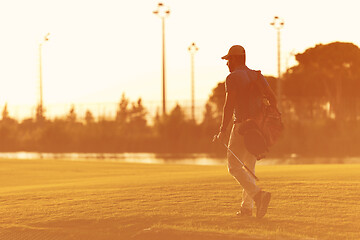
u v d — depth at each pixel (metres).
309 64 107.94
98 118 104.56
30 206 15.41
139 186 18.81
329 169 24.78
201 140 87.94
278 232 11.17
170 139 90.69
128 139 95.62
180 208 13.91
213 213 13.23
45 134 103.94
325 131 84.38
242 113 12.48
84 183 22.73
